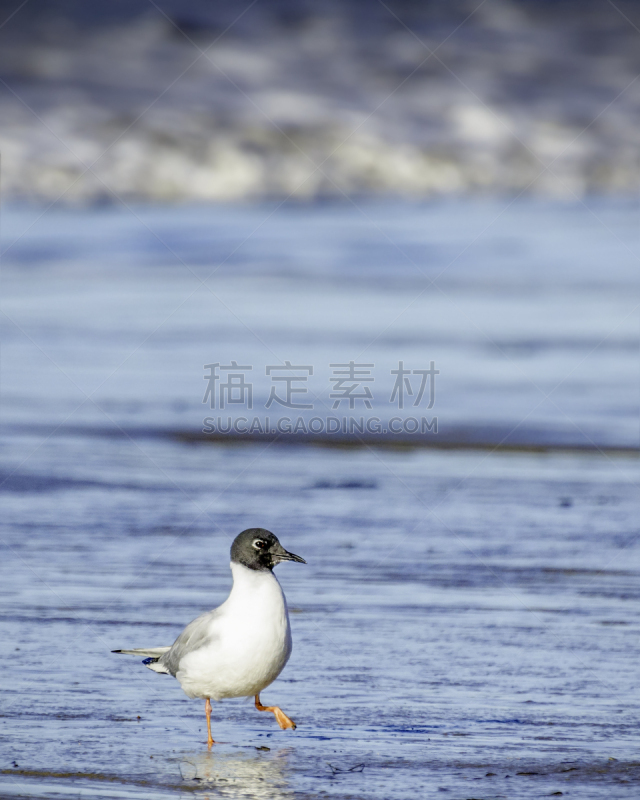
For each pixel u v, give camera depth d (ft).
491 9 192.85
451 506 39.63
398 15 187.83
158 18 177.58
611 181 139.64
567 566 33.09
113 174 130.31
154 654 23.38
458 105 155.63
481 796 19.01
